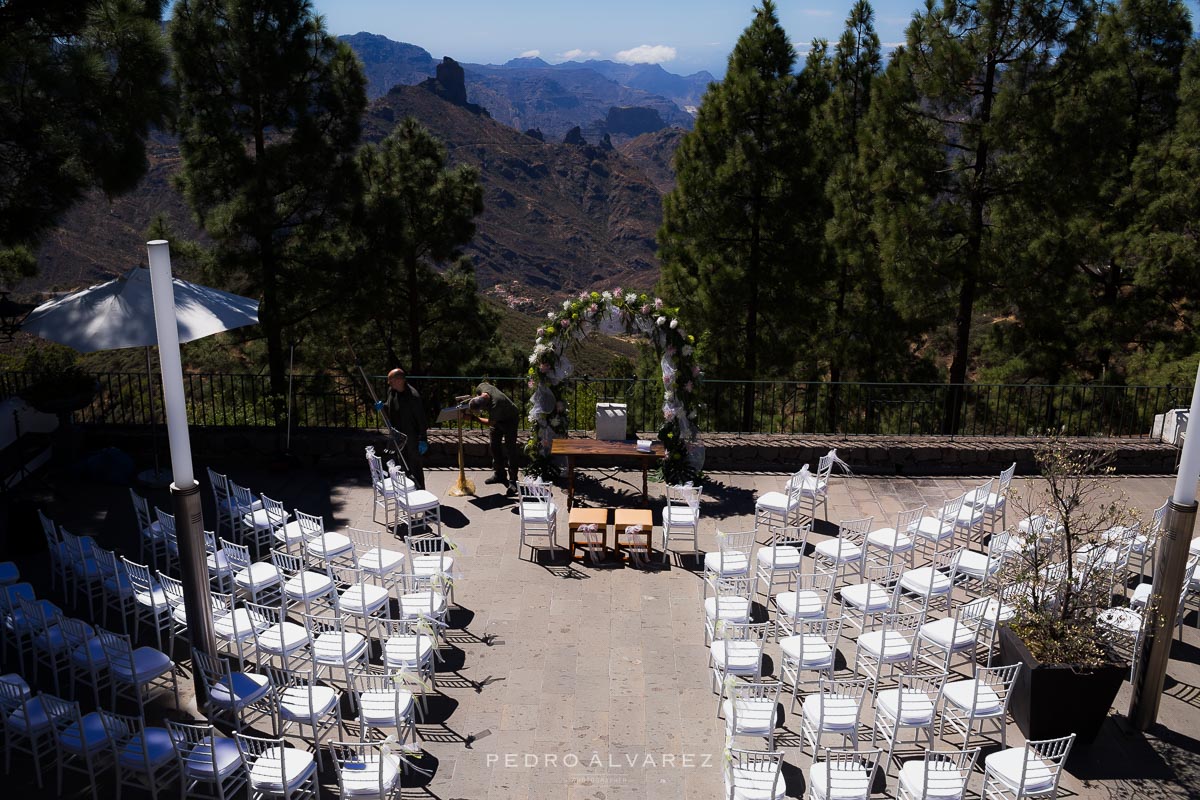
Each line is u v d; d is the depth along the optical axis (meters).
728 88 19.08
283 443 11.99
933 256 16.17
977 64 15.83
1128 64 20.81
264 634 7.04
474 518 10.43
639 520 9.38
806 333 19.98
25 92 10.33
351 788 5.73
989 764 5.95
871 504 10.99
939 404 18.53
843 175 18.25
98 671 7.34
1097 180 16.17
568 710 7.06
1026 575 7.13
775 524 10.35
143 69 11.02
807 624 7.75
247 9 17.12
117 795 5.86
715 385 18.67
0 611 7.24
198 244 18.67
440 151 23.81
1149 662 6.73
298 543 8.90
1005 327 19.97
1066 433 14.12
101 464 11.08
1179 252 17.92
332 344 20.58
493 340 26.25
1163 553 6.57
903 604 8.39
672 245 20.39
